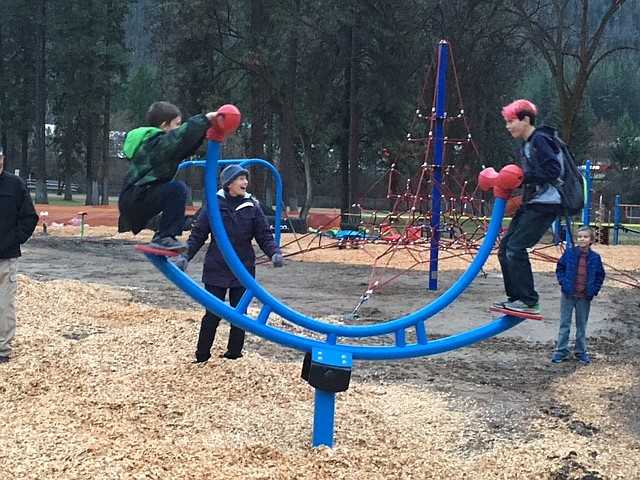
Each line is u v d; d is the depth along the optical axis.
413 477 4.46
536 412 5.91
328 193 68.19
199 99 32.62
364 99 33.41
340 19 30.92
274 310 4.75
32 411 5.28
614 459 4.88
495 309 4.75
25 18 48.56
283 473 4.30
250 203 6.66
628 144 61.50
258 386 6.02
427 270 16.78
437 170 12.89
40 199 49.66
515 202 4.84
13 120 50.88
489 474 4.61
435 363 7.54
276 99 34.22
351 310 10.72
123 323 8.70
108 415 5.21
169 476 4.12
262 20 31.62
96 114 45.81
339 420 5.34
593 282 7.63
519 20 32.31
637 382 6.93
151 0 46.47
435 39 33.91
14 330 6.68
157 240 4.29
